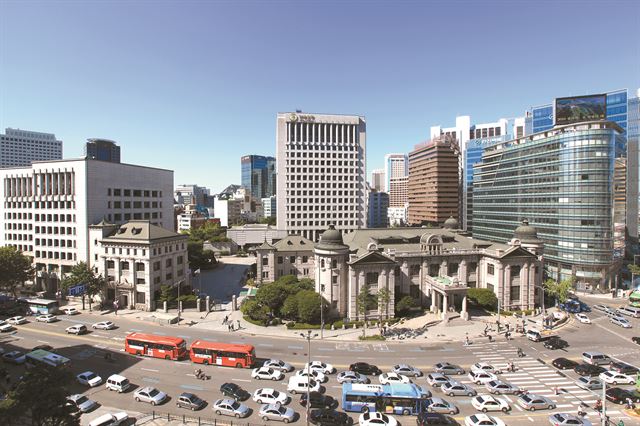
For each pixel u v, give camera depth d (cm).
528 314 8519
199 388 4903
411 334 7162
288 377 5275
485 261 9225
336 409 4428
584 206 11225
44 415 3070
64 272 10012
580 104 13400
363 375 5234
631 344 6719
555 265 12044
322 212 18138
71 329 7050
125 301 9025
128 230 9319
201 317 8331
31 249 10444
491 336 7050
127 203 11369
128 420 4050
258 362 5769
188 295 9400
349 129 18312
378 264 8012
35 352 5534
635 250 14738
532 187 13125
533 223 13088
